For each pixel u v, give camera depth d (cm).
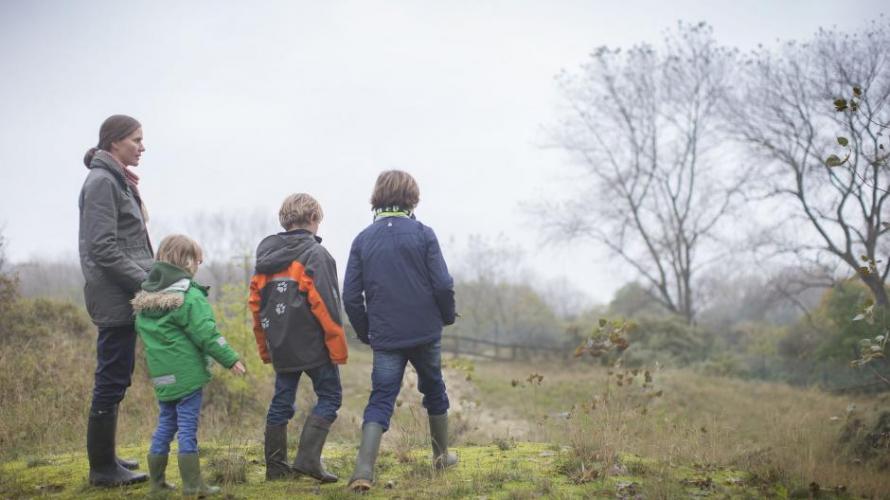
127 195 412
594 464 494
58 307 1114
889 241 2069
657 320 2750
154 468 392
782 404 1516
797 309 3209
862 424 804
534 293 3875
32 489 420
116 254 391
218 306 968
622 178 3347
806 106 2531
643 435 635
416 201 434
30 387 801
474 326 3828
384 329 406
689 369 2323
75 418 719
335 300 414
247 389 927
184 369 382
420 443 582
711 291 4247
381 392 411
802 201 2489
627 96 3359
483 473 456
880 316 1798
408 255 409
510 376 2138
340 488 405
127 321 403
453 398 1455
